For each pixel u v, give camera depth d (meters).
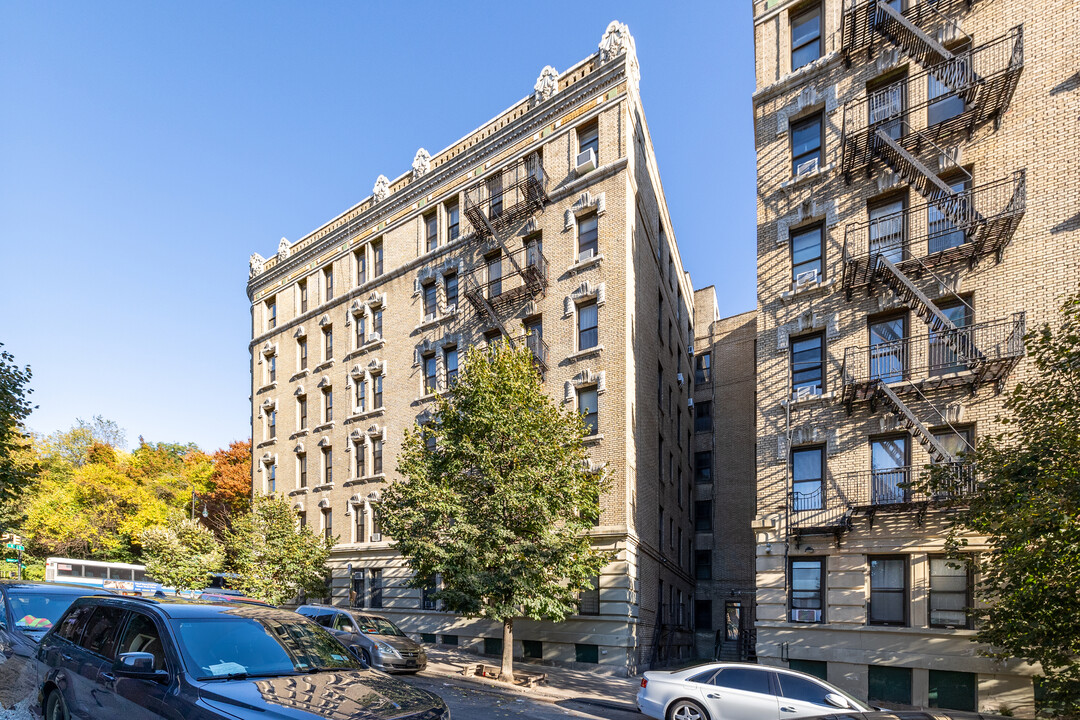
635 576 20.34
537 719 11.27
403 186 29.44
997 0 15.78
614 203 22.00
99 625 6.30
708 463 36.22
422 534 16.17
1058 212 14.36
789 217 18.33
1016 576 9.55
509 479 15.80
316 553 27.28
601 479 18.92
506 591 15.31
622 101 22.27
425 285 27.94
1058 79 14.73
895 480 15.43
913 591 14.61
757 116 19.45
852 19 17.05
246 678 5.01
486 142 25.94
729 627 33.03
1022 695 12.93
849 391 15.91
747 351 35.28
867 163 16.84
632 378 21.53
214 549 31.66
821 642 15.52
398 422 27.61
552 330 23.05
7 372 15.34
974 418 14.53
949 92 15.63
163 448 56.47
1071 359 10.05
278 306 35.88
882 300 16.27
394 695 5.06
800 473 17.08
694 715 10.21
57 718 6.23
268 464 35.09
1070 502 8.89
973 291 15.16
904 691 14.34
